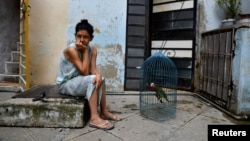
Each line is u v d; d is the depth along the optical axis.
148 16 3.66
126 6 3.40
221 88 2.69
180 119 2.30
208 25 3.32
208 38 3.10
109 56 3.38
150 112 2.49
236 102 2.35
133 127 2.06
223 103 2.63
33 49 3.22
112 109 2.61
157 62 2.80
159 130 2.00
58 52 3.29
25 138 1.79
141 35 3.63
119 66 3.40
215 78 2.85
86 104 2.15
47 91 2.47
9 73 3.72
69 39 3.28
